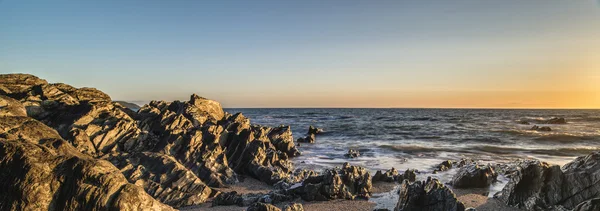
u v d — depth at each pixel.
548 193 19.45
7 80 31.70
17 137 14.38
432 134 63.94
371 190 24.02
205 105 42.47
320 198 21.94
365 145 49.69
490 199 21.88
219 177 27.39
